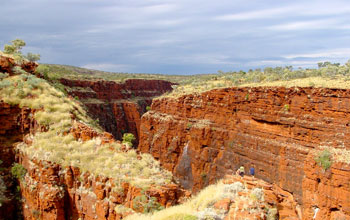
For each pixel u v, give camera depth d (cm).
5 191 2595
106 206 2155
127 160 2478
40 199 2378
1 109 2923
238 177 1872
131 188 2127
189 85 8894
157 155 7694
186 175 6662
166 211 1747
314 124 4428
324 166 3488
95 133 2777
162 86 19950
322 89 4453
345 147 4009
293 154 4562
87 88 14225
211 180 6022
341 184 3281
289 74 6134
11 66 3647
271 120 5084
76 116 3209
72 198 2366
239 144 5638
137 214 1914
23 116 2942
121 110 15075
